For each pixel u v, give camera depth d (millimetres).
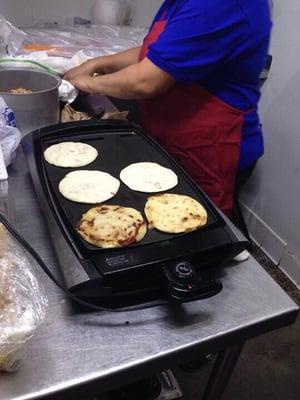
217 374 728
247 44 1070
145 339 539
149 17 1908
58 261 579
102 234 595
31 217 721
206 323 567
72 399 492
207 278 573
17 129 874
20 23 1726
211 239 611
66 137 855
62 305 566
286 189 1834
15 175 830
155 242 596
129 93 1113
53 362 498
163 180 741
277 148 1840
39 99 930
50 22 1772
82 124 878
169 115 1211
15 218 713
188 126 1199
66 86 1082
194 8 980
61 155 785
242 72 1145
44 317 522
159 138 1247
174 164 794
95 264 549
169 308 582
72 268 552
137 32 1789
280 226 1914
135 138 870
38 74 1052
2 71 1025
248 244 636
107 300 567
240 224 1455
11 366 471
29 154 814
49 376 483
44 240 669
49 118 974
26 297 511
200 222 638
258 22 1059
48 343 519
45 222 665
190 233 619
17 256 561
